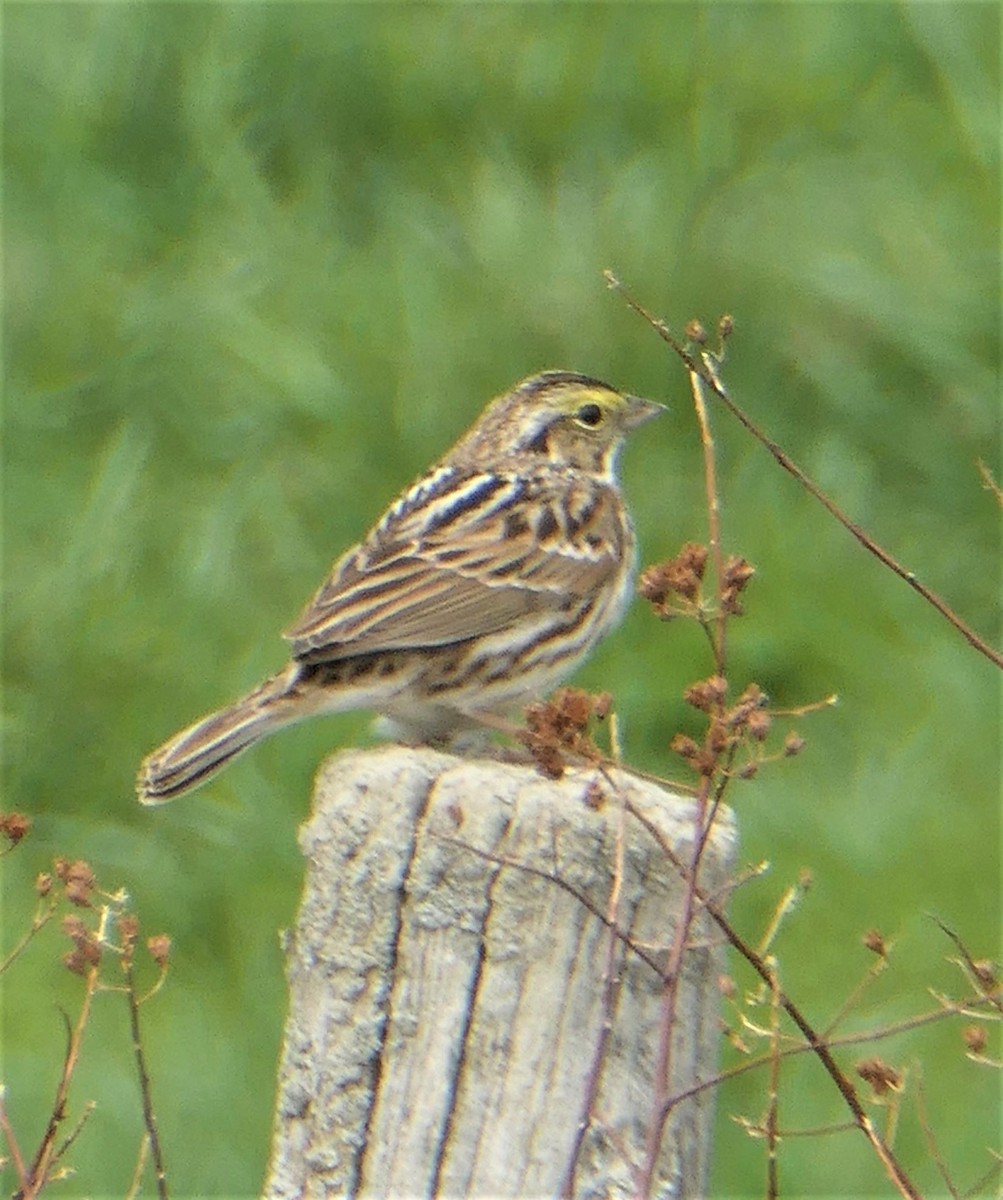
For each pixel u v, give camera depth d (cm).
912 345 1568
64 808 1377
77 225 1662
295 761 1370
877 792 1384
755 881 1341
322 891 712
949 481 1537
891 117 1723
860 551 1493
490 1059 698
